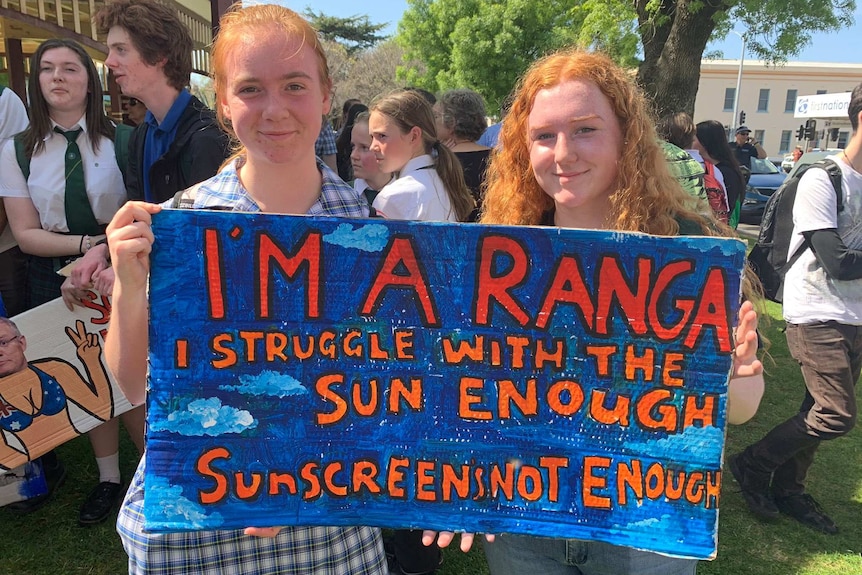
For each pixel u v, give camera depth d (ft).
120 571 8.17
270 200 4.77
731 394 4.76
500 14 63.93
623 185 4.75
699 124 13.42
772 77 152.56
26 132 8.39
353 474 4.58
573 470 4.54
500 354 4.52
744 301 4.58
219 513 4.51
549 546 5.05
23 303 9.32
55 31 20.57
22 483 8.87
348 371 4.54
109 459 9.37
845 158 8.58
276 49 4.24
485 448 4.57
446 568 8.52
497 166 5.62
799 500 9.77
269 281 4.45
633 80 4.95
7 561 8.30
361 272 4.47
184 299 4.41
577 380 4.51
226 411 4.48
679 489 4.45
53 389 7.98
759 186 42.83
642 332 4.44
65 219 8.39
